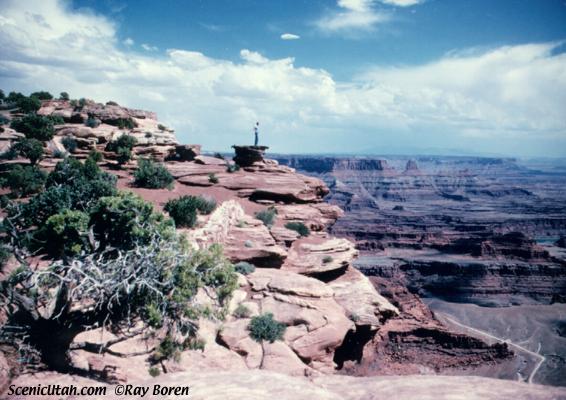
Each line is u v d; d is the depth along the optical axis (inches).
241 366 861.8
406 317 3014.3
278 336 1008.2
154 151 2331.4
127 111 2679.6
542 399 412.5
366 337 1395.2
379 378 595.2
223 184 2126.0
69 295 721.0
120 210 822.5
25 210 1010.1
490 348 2874.0
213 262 856.9
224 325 987.9
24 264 765.3
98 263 751.7
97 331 783.1
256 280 1257.4
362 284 1620.3
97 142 2181.3
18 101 2373.3
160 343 781.9
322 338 1050.1
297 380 533.3
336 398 479.8
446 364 2600.9
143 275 754.2
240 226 1589.6
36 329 740.7
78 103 2645.2
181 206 1279.5
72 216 802.8
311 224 2010.3
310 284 1250.6
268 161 2561.5
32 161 1681.8
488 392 451.2
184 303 783.7
